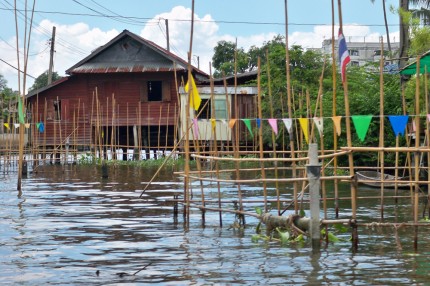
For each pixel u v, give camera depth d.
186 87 11.77
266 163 28.34
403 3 22.97
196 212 12.95
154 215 12.53
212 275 7.40
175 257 8.42
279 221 9.66
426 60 14.84
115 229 10.79
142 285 6.98
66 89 35.25
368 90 22.30
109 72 33.72
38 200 15.27
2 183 20.42
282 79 29.83
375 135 21.02
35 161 28.64
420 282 7.01
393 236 9.88
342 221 8.84
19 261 8.26
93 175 24.12
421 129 16.66
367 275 7.34
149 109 33.97
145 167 28.47
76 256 8.55
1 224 11.37
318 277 7.27
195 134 11.85
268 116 28.72
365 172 18.72
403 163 20.17
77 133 34.88
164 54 33.69
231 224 11.27
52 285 7.00
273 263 7.99
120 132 36.12
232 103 30.67
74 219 12.00
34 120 35.19
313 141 11.00
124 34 33.91
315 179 8.79
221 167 27.52
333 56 9.30
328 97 23.56
